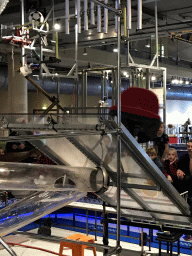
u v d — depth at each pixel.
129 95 2.35
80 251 3.54
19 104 9.91
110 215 4.11
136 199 2.55
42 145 2.26
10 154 4.04
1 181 1.40
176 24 7.57
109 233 4.95
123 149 2.10
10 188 1.44
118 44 1.76
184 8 7.13
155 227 2.94
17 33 6.55
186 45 11.96
